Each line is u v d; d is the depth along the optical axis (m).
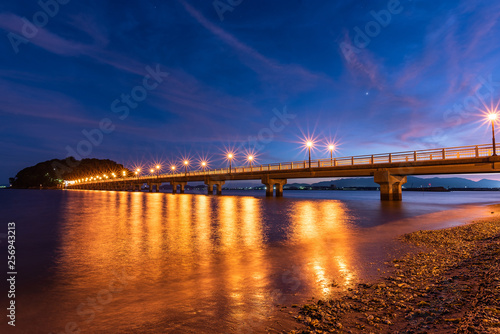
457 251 10.86
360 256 10.52
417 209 34.16
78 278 8.51
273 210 34.59
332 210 33.53
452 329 4.43
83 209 38.94
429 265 8.88
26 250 12.84
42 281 8.24
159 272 8.99
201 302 6.34
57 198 77.44
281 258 10.52
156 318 5.53
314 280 7.75
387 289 6.80
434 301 5.82
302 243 13.55
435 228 18.27
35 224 22.80
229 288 7.27
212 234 16.86
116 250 12.61
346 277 7.93
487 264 8.24
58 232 18.33
